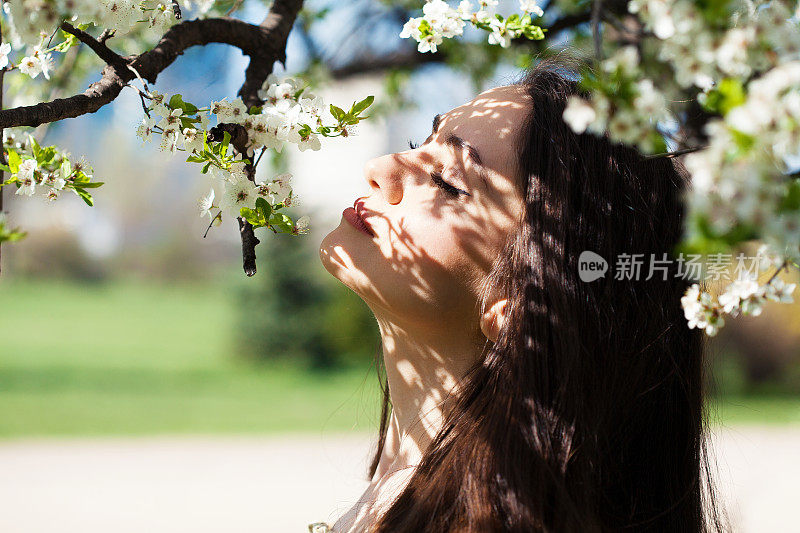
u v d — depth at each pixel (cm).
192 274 2211
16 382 1012
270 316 1238
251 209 112
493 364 115
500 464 108
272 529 469
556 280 113
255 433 757
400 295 113
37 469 615
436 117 128
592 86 67
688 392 125
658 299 119
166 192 2297
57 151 113
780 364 977
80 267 2147
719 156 57
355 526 121
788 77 57
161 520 487
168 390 1007
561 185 114
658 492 121
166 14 116
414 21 129
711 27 63
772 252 69
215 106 114
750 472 560
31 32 92
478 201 113
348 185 1492
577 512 107
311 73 260
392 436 129
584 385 111
